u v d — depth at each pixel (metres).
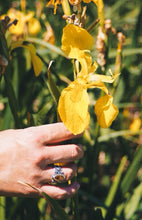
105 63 0.57
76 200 0.50
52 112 0.51
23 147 0.43
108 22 0.56
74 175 0.46
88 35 0.43
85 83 0.43
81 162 0.78
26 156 0.43
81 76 0.43
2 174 0.43
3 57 0.44
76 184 0.47
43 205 0.67
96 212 0.56
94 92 0.84
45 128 0.44
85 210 0.71
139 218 0.71
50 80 0.44
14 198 0.64
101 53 0.56
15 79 0.72
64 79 0.59
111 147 0.86
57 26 0.75
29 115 0.50
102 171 0.84
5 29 0.47
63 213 0.45
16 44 0.49
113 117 0.41
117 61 0.59
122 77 0.74
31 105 0.68
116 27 1.03
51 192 0.45
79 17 0.45
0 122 0.79
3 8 0.88
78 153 0.45
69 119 0.40
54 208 0.44
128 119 0.88
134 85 0.85
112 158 0.90
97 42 0.56
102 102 0.42
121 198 0.62
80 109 0.41
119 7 1.11
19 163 0.43
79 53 0.43
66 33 0.43
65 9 0.47
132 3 1.12
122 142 0.68
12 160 0.43
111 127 0.81
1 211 0.60
